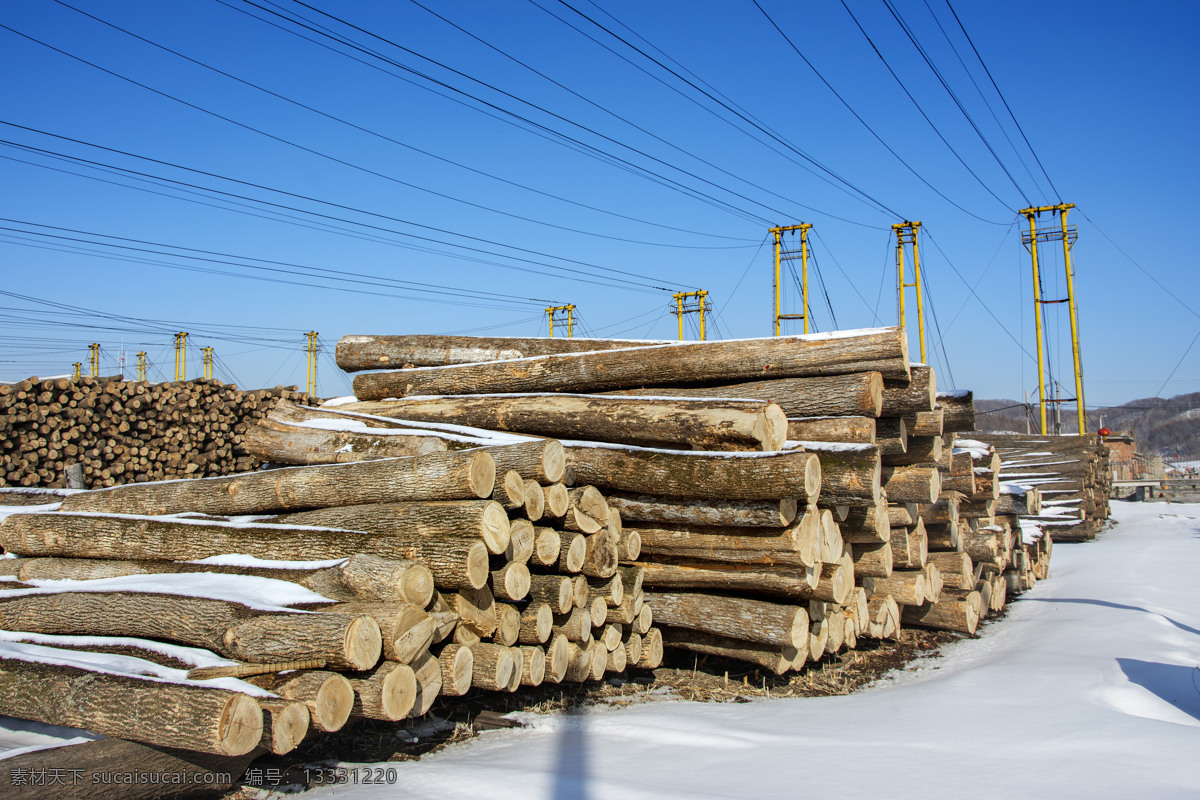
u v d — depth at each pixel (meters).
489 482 5.49
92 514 6.72
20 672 4.70
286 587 5.17
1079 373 29.83
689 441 6.67
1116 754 4.92
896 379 7.13
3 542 7.00
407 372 9.71
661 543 6.77
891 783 4.47
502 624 5.57
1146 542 17.98
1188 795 4.21
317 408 8.73
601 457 6.70
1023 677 6.96
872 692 7.01
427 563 5.18
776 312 34.38
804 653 6.81
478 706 6.07
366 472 6.01
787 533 6.18
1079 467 19.64
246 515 6.86
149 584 5.58
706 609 6.79
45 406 11.99
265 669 4.32
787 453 5.98
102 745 4.24
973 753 5.02
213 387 14.39
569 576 6.00
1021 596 12.18
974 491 9.50
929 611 9.35
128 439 13.03
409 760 5.03
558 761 4.87
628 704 6.43
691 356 7.76
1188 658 7.53
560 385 8.59
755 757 4.95
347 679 4.48
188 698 4.01
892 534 8.35
